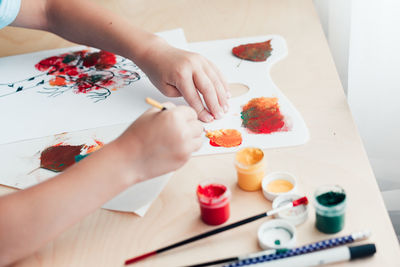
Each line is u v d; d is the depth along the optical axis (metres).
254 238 0.68
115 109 0.94
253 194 0.75
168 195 0.76
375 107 1.24
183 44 1.11
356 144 0.81
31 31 1.24
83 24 1.06
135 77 1.03
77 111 0.95
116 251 0.69
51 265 0.68
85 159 0.73
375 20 1.13
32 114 0.95
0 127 0.93
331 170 0.76
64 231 0.72
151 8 1.27
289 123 0.86
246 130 0.86
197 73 0.92
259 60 1.04
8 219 0.68
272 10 1.21
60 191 0.69
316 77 0.97
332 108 0.88
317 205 0.66
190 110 0.77
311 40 1.09
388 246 0.64
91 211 0.70
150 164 0.72
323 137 0.83
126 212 0.74
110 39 1.04
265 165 0.75
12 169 0.83
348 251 0.63
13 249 0.68
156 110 0.78
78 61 1.10
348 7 1.22
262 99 0.92
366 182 0.74
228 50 1.08
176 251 0.68
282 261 0.63
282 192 0.74
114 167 0.71
